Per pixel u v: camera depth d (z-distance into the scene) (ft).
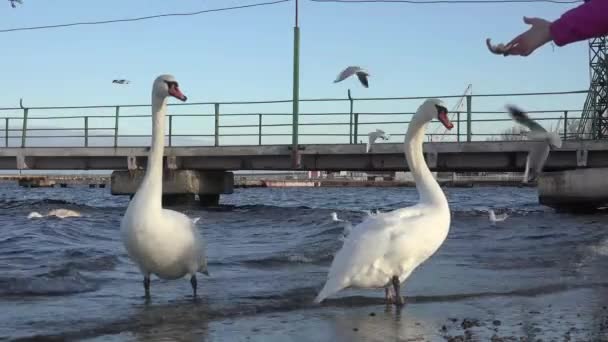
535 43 8.96
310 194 170.91
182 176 90.58
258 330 21.06
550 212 82.17
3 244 43.55
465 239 48.85
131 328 21.12
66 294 26.66
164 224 25.36
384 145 83.56
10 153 97.25
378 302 25.67
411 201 122.62
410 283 29.81
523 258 37.65
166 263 25.81
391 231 23.24
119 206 98.32
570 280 30.60
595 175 74.64
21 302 24.84
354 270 22.89
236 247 43.86
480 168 81.82
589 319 22.93
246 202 119.24
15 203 104.01
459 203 115.34
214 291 27.68
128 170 93.50
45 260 35.68
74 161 97.30
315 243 44.16
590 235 49.52
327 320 22.58
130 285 29.22
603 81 103.19
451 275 31.99
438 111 25.79
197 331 20.84
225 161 91.30
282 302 25.43
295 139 87.15
